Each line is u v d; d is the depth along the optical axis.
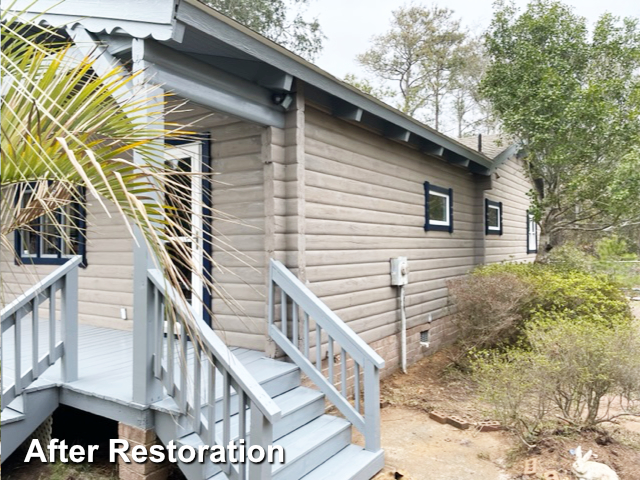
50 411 3.41
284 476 2.93
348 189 5.09
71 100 1.81
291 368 3.86
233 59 3.57
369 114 5.20
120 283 5.39
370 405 3.50
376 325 5.60
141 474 2.97
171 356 2.92
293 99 4.21
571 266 8.95
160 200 2.06
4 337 5.05
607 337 3.85
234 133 4.44
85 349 4.44
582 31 8.34
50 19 3.22
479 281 6.32
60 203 2.01
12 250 2.13
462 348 6.28
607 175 7.79
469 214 8.57
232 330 4.46
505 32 8.75
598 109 7.49
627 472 3.44
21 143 1.69
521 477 3.47
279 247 4.19
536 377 3.84
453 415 4.71
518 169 11.23
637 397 3.73
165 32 2.86
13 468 3.54
